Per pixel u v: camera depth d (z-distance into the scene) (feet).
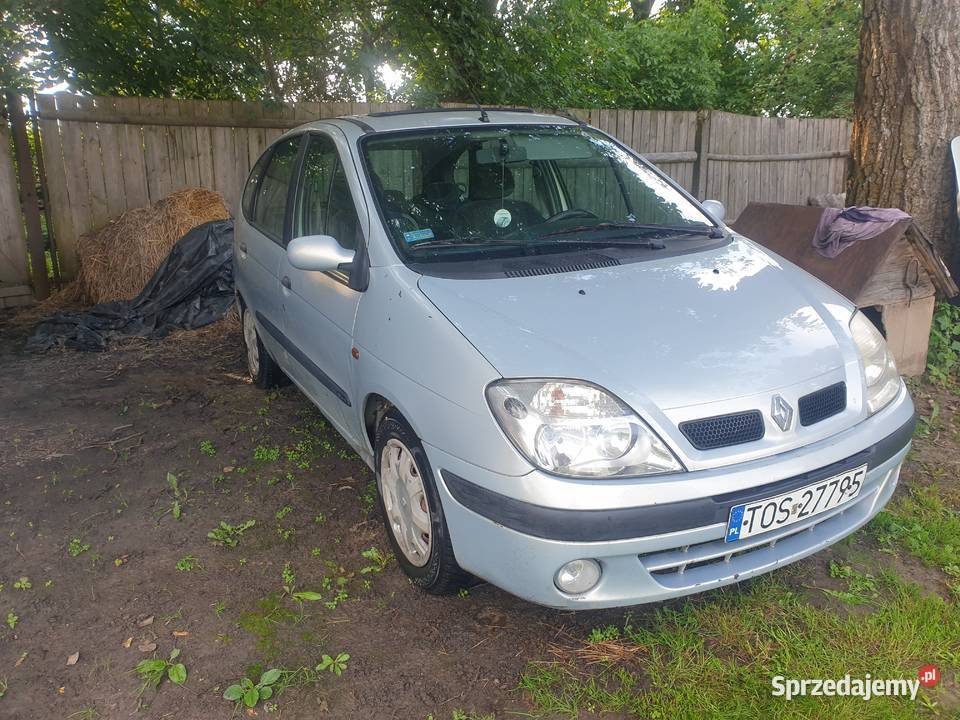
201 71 26.32
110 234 22.70
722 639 8.71
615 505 7.32
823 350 8.85
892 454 8.91
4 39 22.41
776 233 16.74
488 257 10.23
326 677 8.26
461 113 13.00
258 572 10.18
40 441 14.19
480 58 29.01
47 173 22.98
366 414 10.44
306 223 12.76
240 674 8.32
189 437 14.43
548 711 7.77
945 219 18.45
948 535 10.67
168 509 11.81
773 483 7.83
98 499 12.12
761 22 56.18
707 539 7.66
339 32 28.78
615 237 11.18
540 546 7.46
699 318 8.87
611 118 29.73
